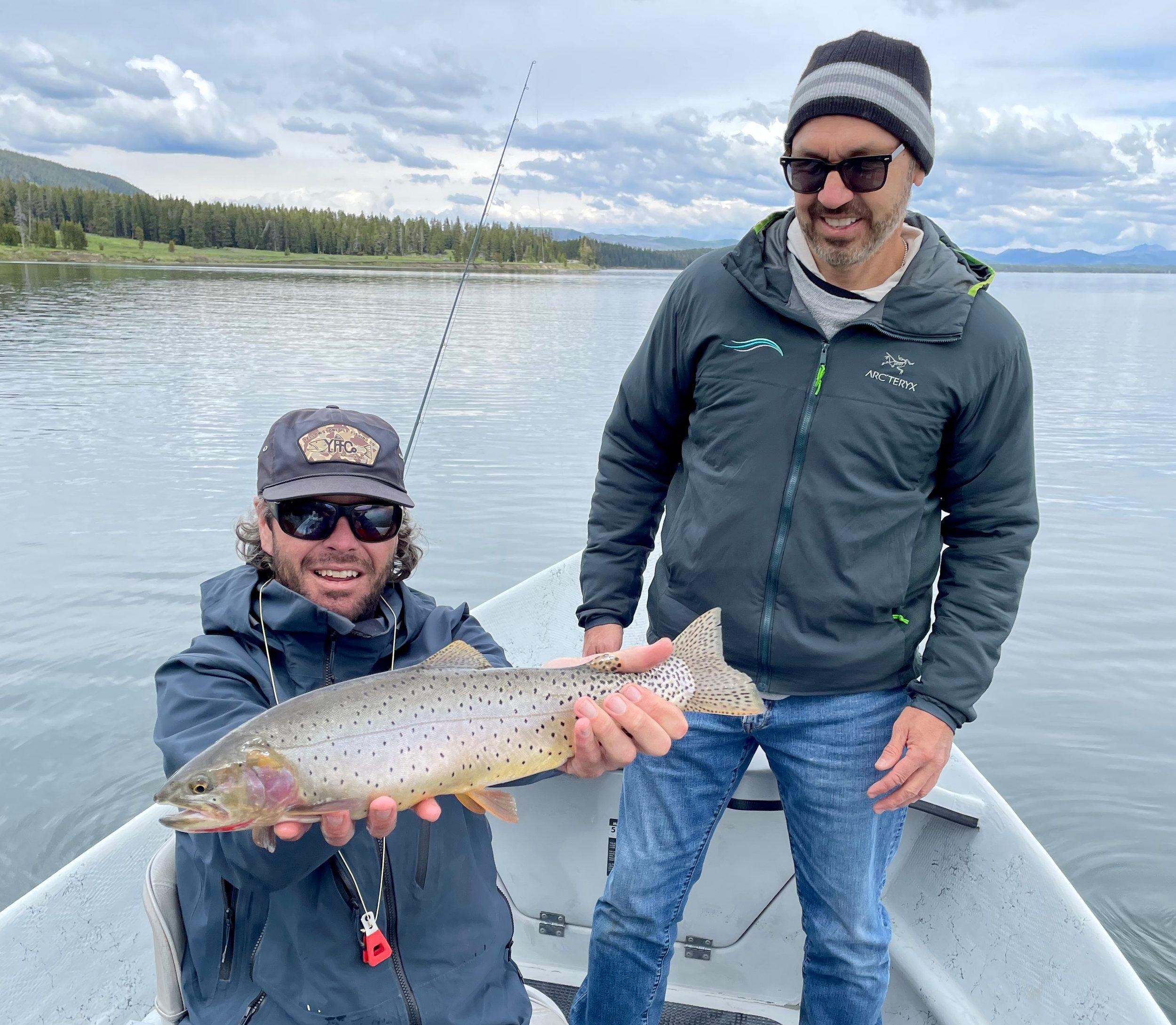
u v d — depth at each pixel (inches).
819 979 99.7
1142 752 238.5
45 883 104.7
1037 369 1055.0
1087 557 384.8
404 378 802.8
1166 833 207.0
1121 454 588.4
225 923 81.7
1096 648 298.7
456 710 78.1
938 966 116.3
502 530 384.2
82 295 1723.7
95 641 279.1
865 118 84.7
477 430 590.2
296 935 80.7
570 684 83.4
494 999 86.4
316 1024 79.7
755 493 94.2
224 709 81.7
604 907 102.9
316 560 86.0
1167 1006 158.2
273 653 87.3
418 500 428.8
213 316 1359.5
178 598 310.7
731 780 103.4
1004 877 118.1
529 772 81.0
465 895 87.1
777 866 126.6
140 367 822.5
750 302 96.3
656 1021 107.0
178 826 66.8
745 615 95.7
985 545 97.2
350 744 72.7
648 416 109.2
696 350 100.3
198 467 478.0
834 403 92.0
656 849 100.6
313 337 1106.1
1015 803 217.3
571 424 613.3
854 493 91.7
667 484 114.8
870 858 97.9
